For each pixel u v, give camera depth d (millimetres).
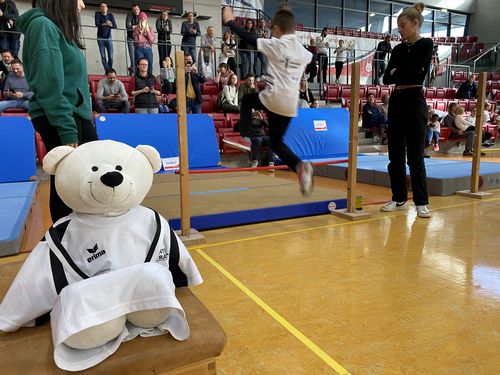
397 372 1441
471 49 15766
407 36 3475
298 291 2109
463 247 2793
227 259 2592
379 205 4141
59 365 1026
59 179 1286
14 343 1159
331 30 13289
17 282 1191
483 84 4281
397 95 3609
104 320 1074
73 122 1799
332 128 7391
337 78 11734
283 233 3170
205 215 3252
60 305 1096
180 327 1189
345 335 1686
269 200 3805
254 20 10633
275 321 1803
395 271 2373
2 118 5125
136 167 1338
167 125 5914
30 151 5102
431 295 2057
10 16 7125
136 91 6965
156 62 9828
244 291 2111
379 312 1881
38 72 1718
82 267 1229
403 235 3086
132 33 8523
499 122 10352
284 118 2947
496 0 16078
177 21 10141
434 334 1692
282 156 2988
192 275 1433
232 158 7234
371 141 9148
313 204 3721
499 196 4562
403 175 3812
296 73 2877
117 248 1274
